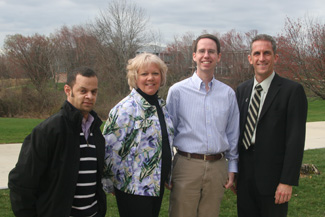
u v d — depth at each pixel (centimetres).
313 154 781
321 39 1255
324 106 2897
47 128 209
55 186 214
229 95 303
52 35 3619
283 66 1320
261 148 282
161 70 271
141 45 2898
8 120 1542
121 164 254
